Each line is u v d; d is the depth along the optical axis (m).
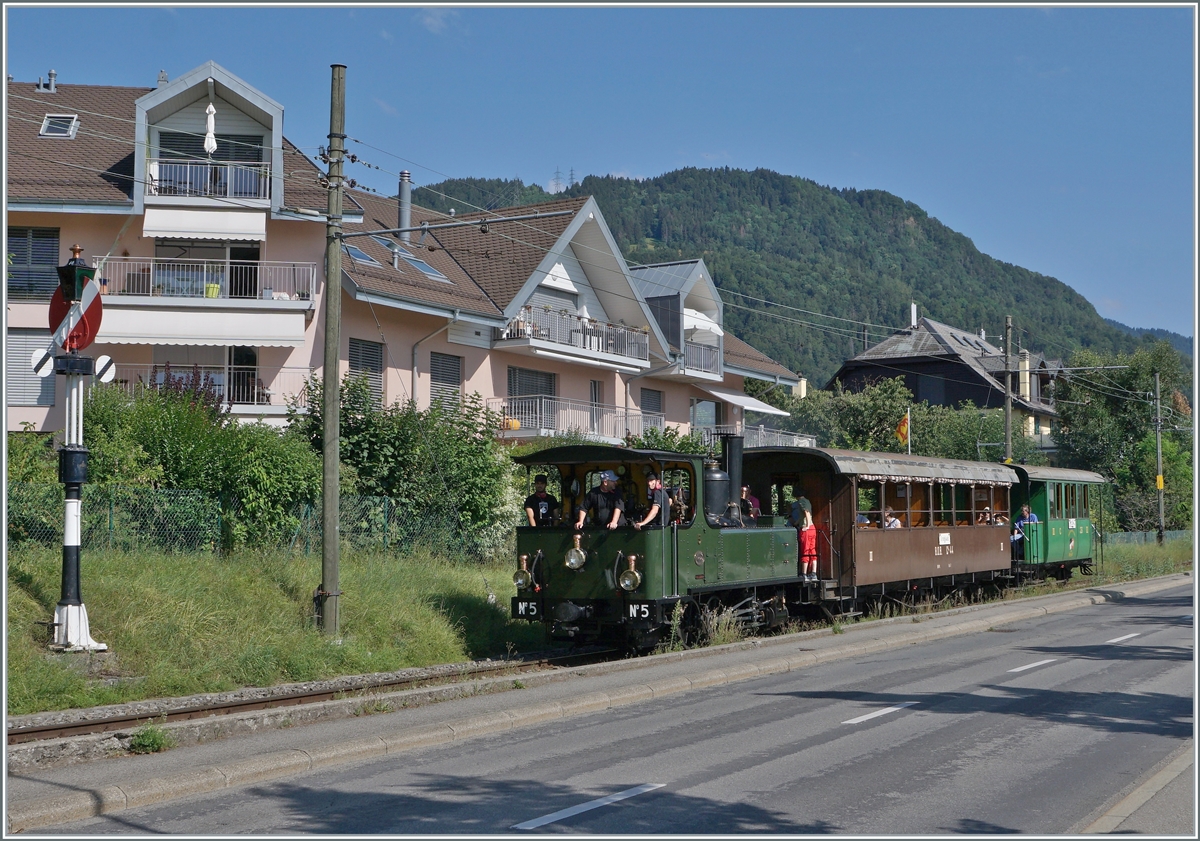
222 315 26.17
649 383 39.22
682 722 10.70
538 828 6.86
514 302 31.67
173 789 7.83
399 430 22.67
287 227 27.62
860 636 18.14
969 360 69.25
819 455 20.03
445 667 14.63
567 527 15.62
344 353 27.84
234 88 26.70
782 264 182.50
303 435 21.67
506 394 32.88
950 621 20.72
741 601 17.66
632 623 15.02
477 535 23.77
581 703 11.49
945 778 8.20
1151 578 35.28
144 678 12.29
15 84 30.75
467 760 9.05
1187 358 64.81
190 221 26.38
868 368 69.50
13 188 25.39
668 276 40.12
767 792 7.78
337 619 15.27
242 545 18.11
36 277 26.20
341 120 15.77
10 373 25.91
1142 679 13.41
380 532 21.19
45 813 7.10
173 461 18.48
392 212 34.75
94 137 28.56
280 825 7.01
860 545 20.17
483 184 166.50
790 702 11.89
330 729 10.24
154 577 15.12
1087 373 62.59
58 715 10.66
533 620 15.82
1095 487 35.47
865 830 6.77
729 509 17.69
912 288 194.50
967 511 25.38
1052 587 30.61
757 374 44.19
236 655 13.52
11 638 12.25
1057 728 10.20
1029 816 7.10
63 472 12.94
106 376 13.41
